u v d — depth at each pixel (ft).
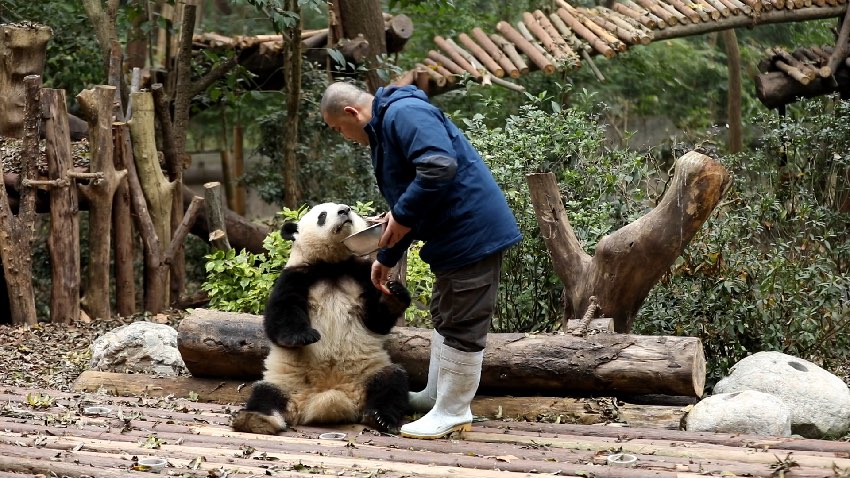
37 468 13.62
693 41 63.77
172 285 33.42
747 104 60.34
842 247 27.04
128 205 31.96
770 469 13.30
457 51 40.75
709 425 16.66
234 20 59.93
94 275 31.17
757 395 17.08
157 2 41.98
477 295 15.52
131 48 47.03
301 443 15.46
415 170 15.17
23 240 29.60
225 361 19.45
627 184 25.70
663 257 19.86
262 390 16.85
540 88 47.09
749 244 25.38
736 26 40.86
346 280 17.34
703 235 23.30
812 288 24.47
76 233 30.35
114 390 19.97
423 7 41.88
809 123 36.11
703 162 19.31
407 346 18.79
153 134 32.81
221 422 17.24
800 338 23.39
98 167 30.55
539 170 25.66
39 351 25.95
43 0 41.68
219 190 31.04
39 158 30.83
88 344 26.94
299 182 39.24
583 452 14.96
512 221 15.62
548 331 25.18
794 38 63.26
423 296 25.45
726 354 23.25
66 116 30.09
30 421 16.81
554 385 18.13
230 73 38.09
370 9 39.83
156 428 16.49
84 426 16.51
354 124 15.71
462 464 14.30
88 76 42.78
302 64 39.40
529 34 40.91
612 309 20.54
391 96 15.08
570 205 24.56
